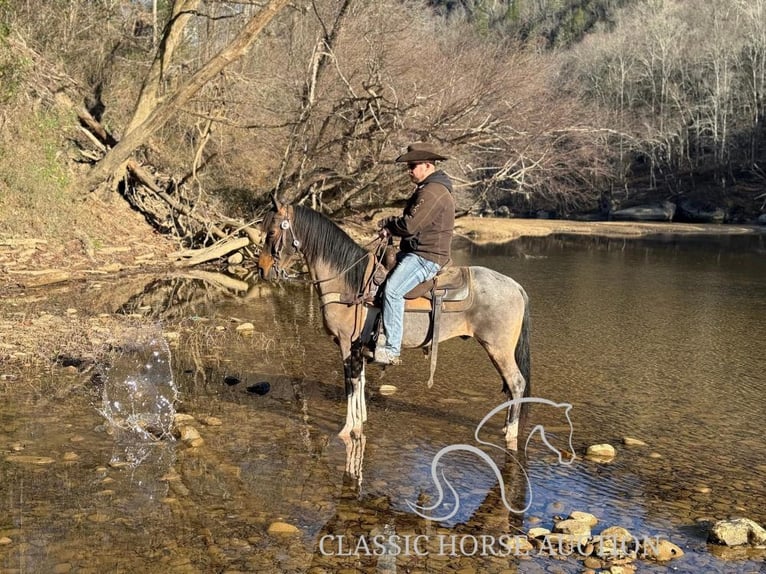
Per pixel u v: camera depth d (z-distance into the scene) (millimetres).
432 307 6523
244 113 20172
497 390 8570
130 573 4363
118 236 18359
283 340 10781
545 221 46406
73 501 5270
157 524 4992
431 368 6488
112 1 22688
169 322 11633
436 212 6297
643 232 40906
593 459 6500
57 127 17812
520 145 21250
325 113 18344
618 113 51688
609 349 11070
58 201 16938
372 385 8625
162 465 6004
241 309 13422
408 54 19953
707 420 7703
